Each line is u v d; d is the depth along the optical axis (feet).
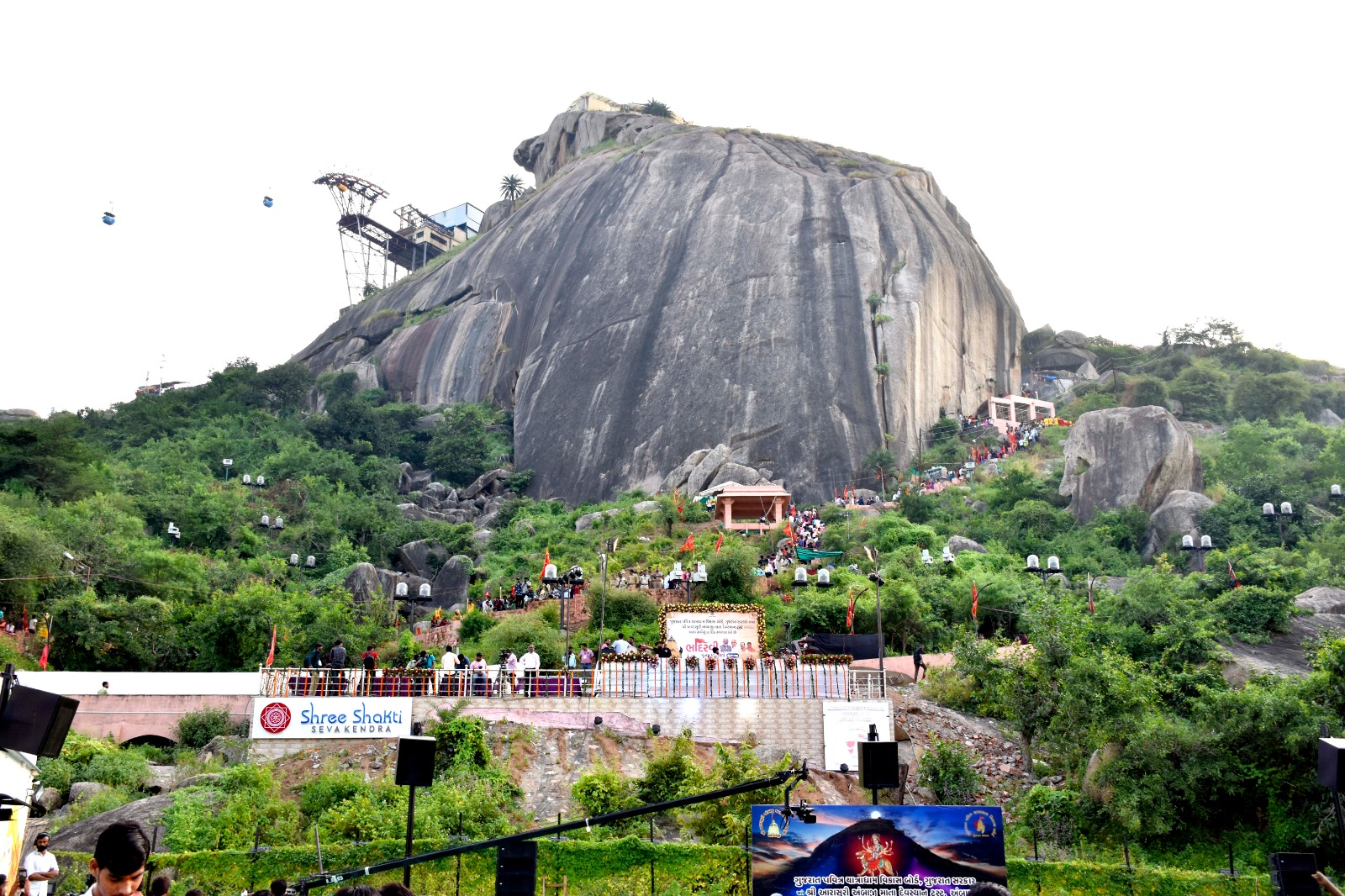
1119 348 366.63
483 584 185.47
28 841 70.13
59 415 222.69
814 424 264.11
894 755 44.86
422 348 351.87
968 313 312.91
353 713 96.27
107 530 167.73
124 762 91.66
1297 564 171.42
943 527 213.46
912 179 337.52
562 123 435.53
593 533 217.15
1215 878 65.21
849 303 287.69
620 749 94.94
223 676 104.88
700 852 67.97
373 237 455.22
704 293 296.30
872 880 46.34
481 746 89.56
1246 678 108.58
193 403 326.85
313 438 291.79
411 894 25.54
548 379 302.45
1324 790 81.46
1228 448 251.19
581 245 334.24
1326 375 355.15
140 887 24.48
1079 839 86.22
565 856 68.28
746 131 359.05
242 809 77.46
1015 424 291.38
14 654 118.32
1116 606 124.98
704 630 106.32
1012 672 98.84
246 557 204.33
